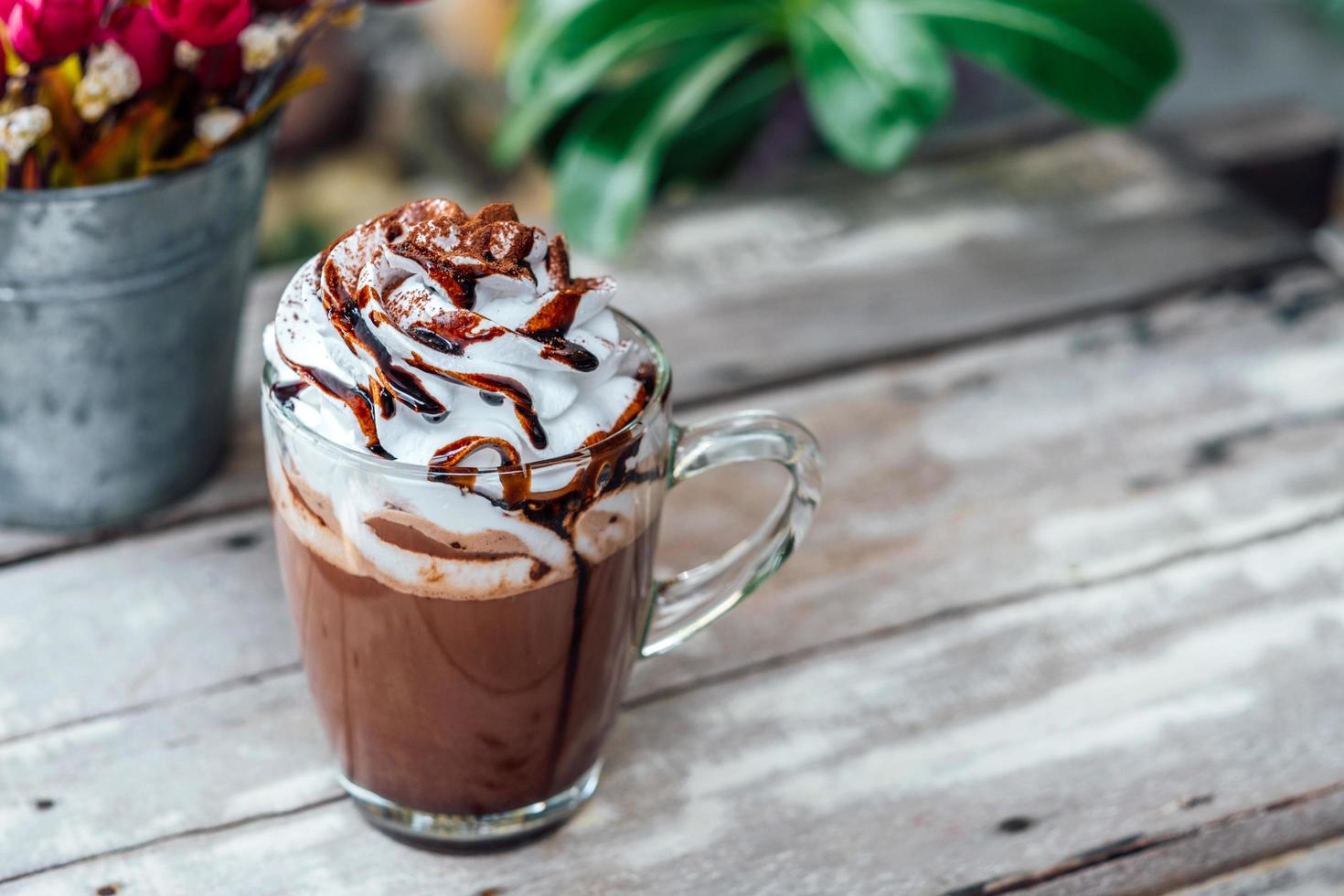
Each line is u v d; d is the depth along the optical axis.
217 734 0.61
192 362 0.65
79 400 0.63
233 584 0.65
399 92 1.52
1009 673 0.63
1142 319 0.76
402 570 0.53
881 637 0.64
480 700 0.55
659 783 0.60
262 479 0.68
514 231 0.54
